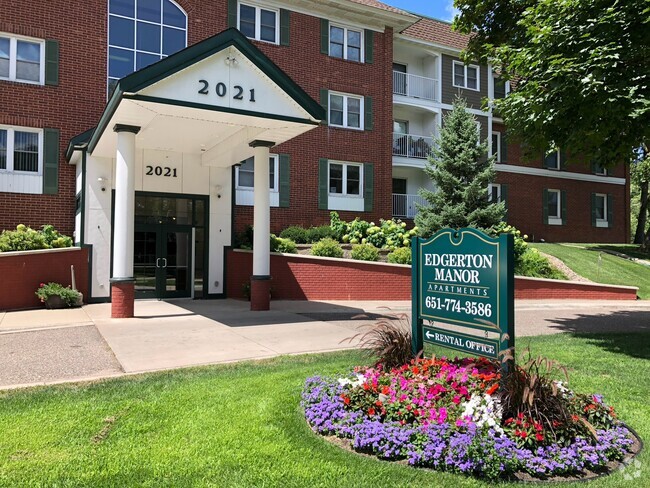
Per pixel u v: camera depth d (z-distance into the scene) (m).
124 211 10.62
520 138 10.48
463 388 4.44
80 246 13.43
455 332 5.04
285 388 5.45
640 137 8.87
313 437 4.21
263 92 10.27
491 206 18.72
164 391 5.36
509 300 4.48
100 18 15.73
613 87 7.40
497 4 11.45
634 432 4.38
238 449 3.91
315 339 8.40
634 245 27.86
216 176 15.22
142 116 10.13
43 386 5.48
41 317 10.76
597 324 11.12
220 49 9.74
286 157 18.86
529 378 4.06
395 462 3.79
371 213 20.67
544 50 8.20
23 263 12.41
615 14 7.32
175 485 3.33
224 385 5.59
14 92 14.58
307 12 19.53
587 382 5.97
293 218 18.95
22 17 14.67
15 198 14.50
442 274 5.18
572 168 28.39
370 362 6.51
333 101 20.25
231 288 15.34
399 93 23.56
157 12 16.62
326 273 15.45
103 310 12.00
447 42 24.48
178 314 11.39
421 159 23.03
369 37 20.94
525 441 3.80
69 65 15.26
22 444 3.94
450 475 3.57
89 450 3.85
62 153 15.10
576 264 20.25
